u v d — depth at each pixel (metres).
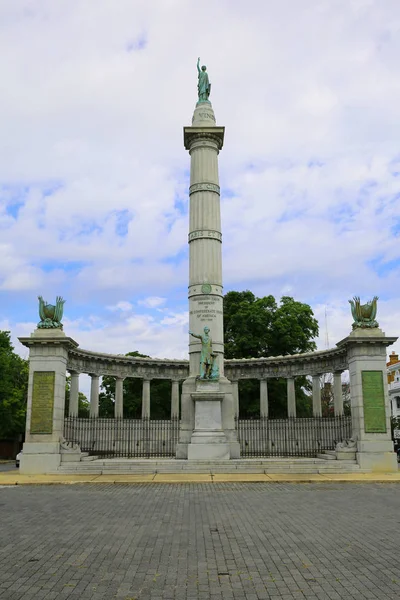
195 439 27.83
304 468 25.61
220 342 30.98
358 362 28.12
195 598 7.69
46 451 26.38
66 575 8.74
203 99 35.53
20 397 48.84
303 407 52.28
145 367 40.75
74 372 36.03
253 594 7.85
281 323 50.00
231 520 13.38
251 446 37.56
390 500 16.92
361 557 9.80
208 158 33.50
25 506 15.84
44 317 28.45
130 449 37.50
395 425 54.84
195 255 32.06
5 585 8.23
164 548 10.50
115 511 14.80
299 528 12.36
